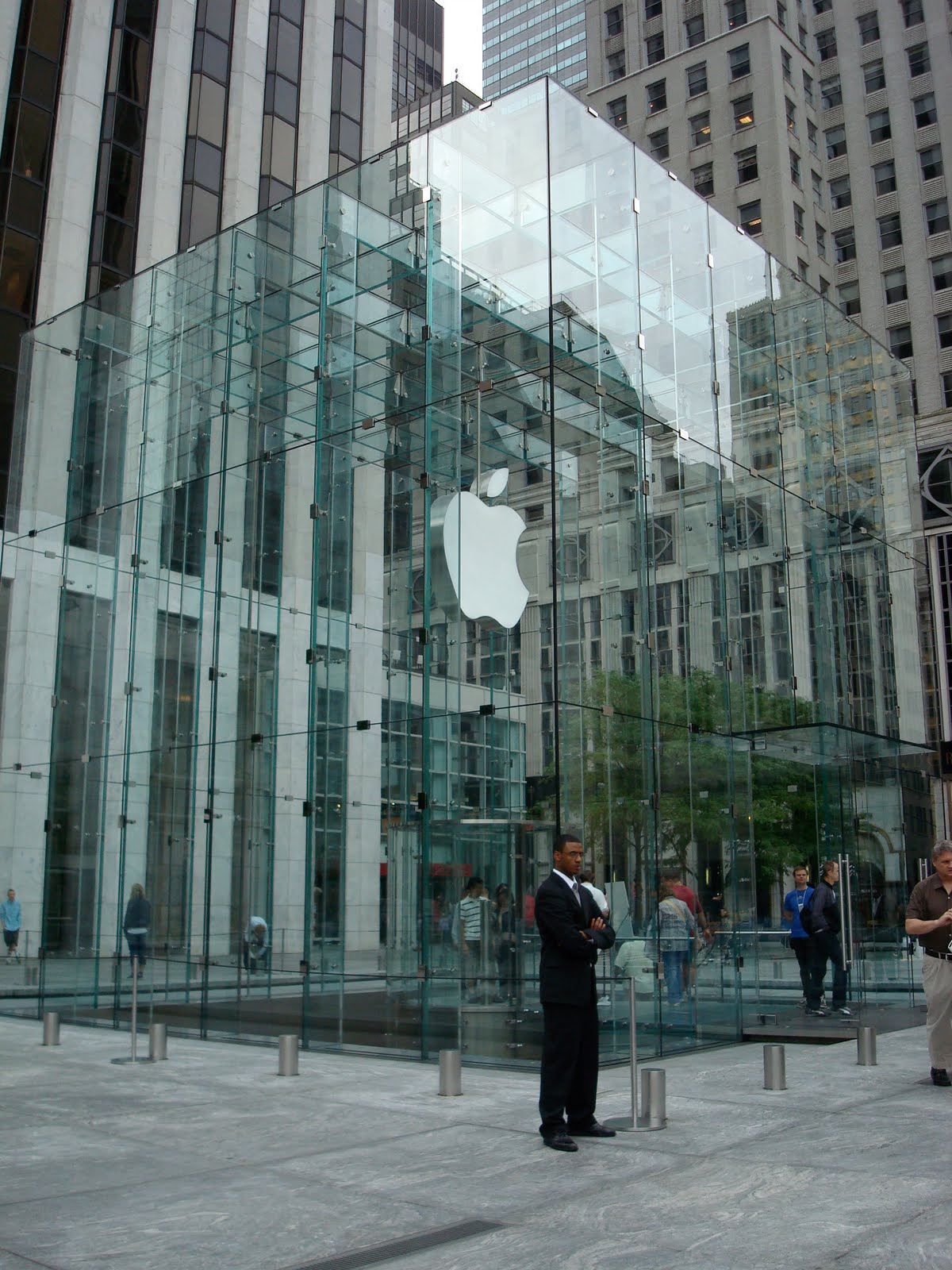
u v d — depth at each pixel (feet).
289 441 54.24
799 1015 53.11
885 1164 23.81
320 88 129.49
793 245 220.23
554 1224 19.84
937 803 74.43
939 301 218.59
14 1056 44.11
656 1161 24.52
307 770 49.75
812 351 63.87
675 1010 43.86
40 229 103.81
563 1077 26.40
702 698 48.73
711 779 48.32
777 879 93.97
